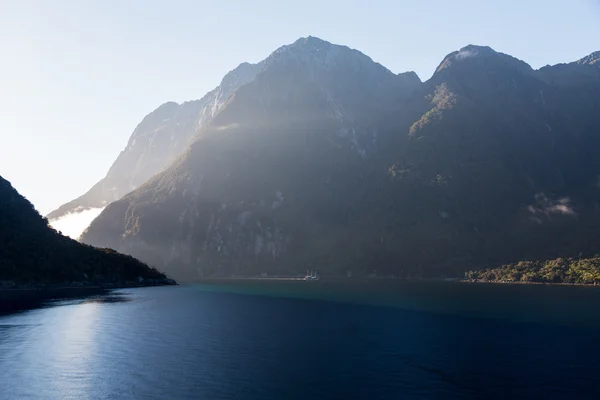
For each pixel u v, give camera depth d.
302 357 71.50
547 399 54.00
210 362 68.25
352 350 76.19
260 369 64.94
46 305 134.50
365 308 134.50
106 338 85.00
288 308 134.50
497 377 61.59
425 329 96.19
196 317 113.44
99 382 58.94
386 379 60.72
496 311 126.12
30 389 56.47
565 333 91.56
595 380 60.38
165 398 53.75
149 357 71.06
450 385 58.50
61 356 71.19
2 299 148.88
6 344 79.00
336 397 54.25
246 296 178.00
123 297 167.00
